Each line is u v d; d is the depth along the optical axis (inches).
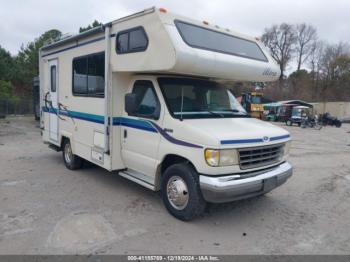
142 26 188.4
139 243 158.1
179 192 183.5
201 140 166.2
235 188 165.5
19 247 150.2
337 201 234.2
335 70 2491.4
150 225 179.0
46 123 335.6
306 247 159.9
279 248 158.1
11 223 175.9
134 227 175.9
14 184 248.7
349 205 226.1
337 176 315.6
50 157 356.8
